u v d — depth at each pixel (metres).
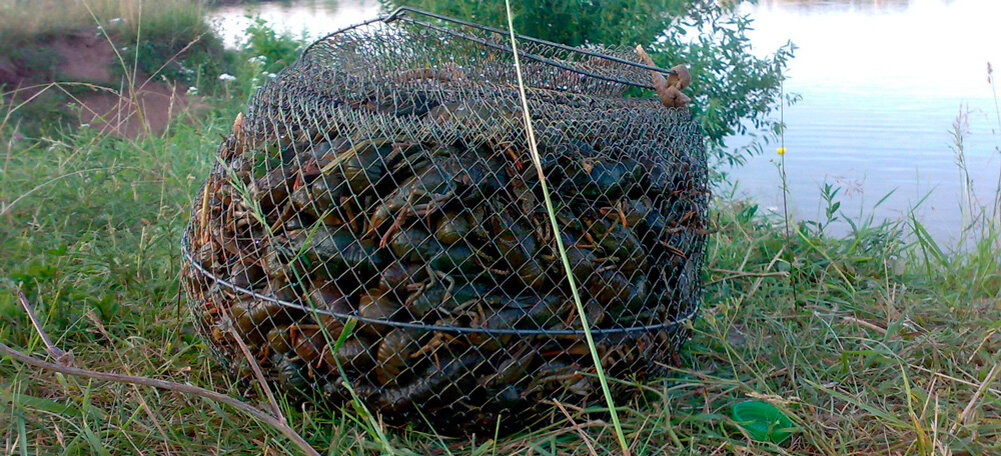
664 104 0.85
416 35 0.93
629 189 0.79
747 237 1.28
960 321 1.06
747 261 1.25
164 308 1.04
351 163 0.74
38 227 1.16
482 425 0.79
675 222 0.83
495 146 0.76
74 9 2.85
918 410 0.87
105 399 0.85
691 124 0.88
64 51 2.68
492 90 0.78
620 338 0.80
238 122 0.85
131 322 1.01
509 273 0.75
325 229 0.75
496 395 0.77
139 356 0.93
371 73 0.84
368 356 0.76
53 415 0.81
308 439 0.80
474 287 0.75
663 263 0.83
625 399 0.85
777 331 1.03
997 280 1.19
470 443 0.80
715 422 0.85
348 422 0.81
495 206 0.75
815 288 1.18
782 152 1.22
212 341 0.85
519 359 0.76
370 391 0.77
